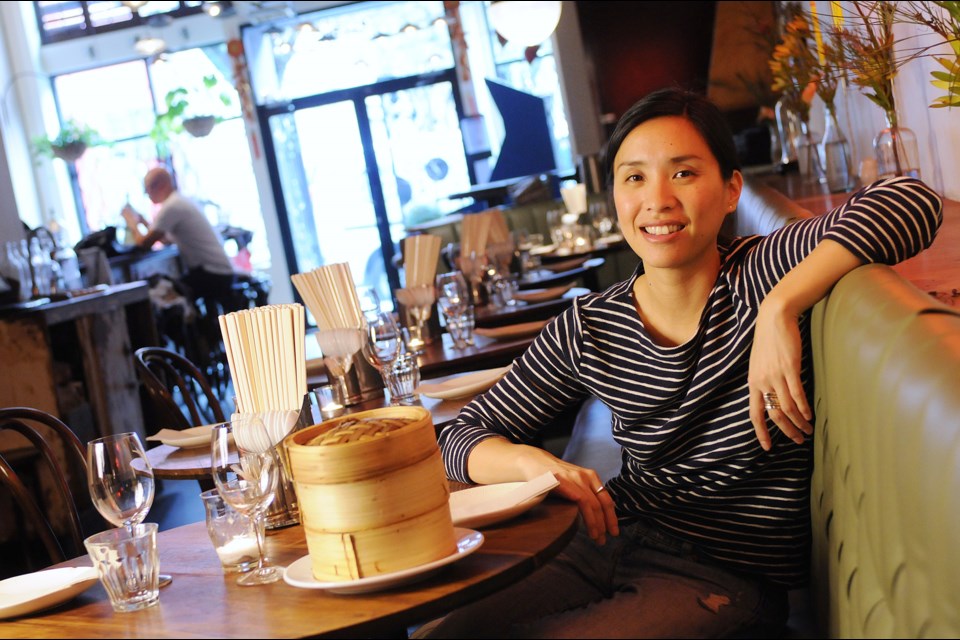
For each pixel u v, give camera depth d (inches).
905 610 42.3
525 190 324.5
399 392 103.8
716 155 65.6
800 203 144.0
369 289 128.3
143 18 499.2
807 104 189.6
